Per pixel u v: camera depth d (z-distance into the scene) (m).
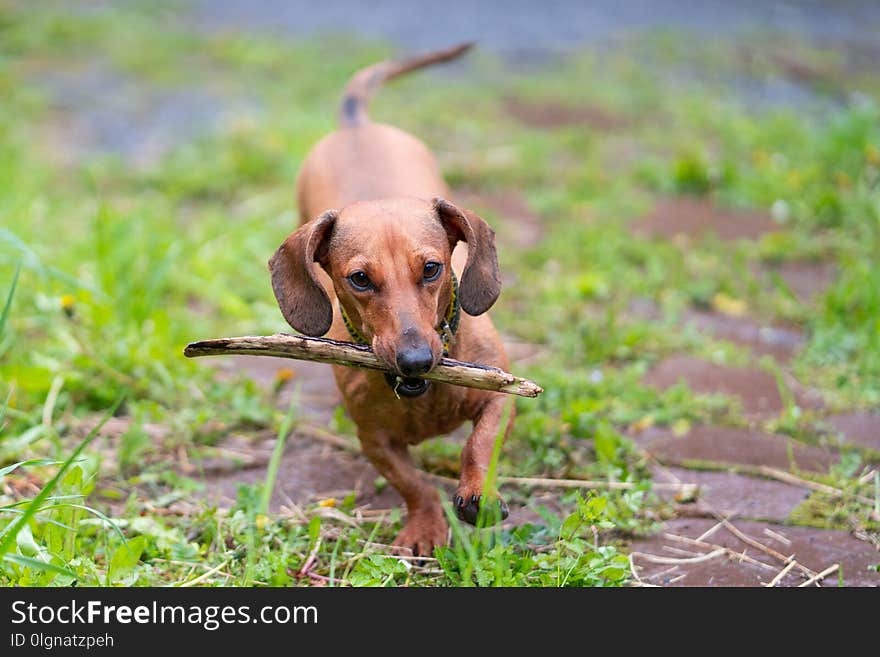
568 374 9.63
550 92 17.97
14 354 9.55
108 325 9.88
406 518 7.69
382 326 6.39
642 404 9.08
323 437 8.80
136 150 15.55
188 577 6.93
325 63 19.50
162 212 13.00
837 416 8.89
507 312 10.77
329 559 7.20
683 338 10.13
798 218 12.81
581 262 11.79
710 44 20.72
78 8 23.22
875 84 17.94
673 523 7.60
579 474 8.12
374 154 9.09
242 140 15.42
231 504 7.94
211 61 19.98
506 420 6.61
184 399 9.27
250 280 11.41
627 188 13.88
